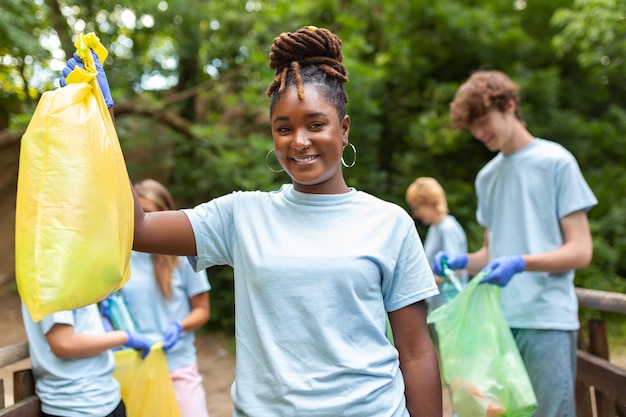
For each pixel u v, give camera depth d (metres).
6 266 8.02
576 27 7.03
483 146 7.92
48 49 5.94
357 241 1.34
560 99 8.79
